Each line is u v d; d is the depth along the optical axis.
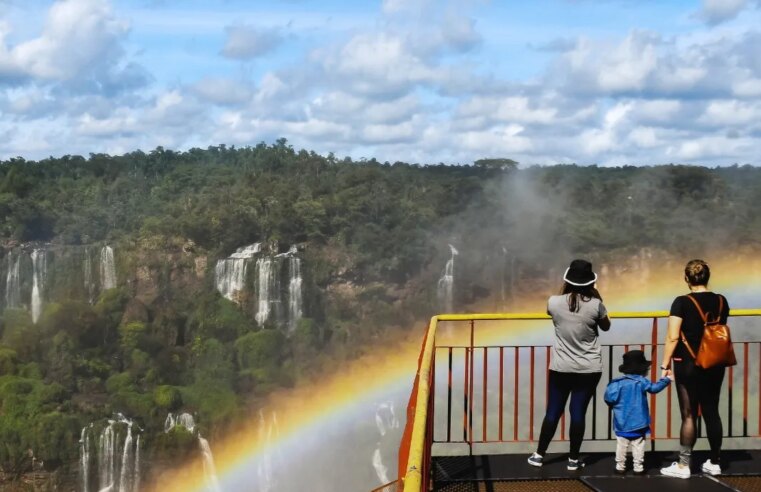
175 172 199.75
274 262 151.25
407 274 156.00
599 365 8.51
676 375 8.59
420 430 4.65
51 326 138.50
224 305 149.62
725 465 9.05
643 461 8.86
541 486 8.47
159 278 157.88
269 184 178.00
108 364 133.25
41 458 106.38
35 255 161.38
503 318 9.33
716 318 8.36
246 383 131.25
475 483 8.53
